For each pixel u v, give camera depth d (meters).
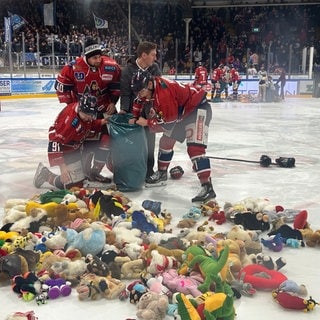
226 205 4.53
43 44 22.14
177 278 2.91
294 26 32.09
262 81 22.16
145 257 3.23
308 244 3.87
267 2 31.25
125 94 5.46
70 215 3.88
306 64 27.33
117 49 25.62
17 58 20.97
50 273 3.07
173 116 4.98
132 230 3.63
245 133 11.05
